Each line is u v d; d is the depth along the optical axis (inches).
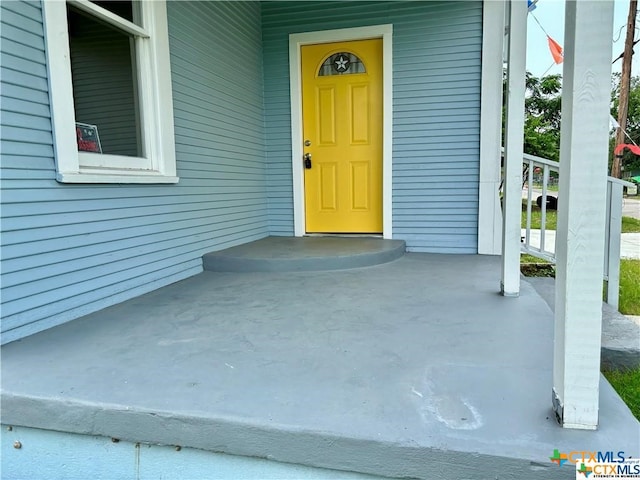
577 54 42.2
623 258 272.7
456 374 57.5
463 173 157.0
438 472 42.7
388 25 157.5
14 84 70.1
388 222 166.1
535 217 361.7
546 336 71.8
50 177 77.5
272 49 169.9
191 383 56.2
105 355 66.0
